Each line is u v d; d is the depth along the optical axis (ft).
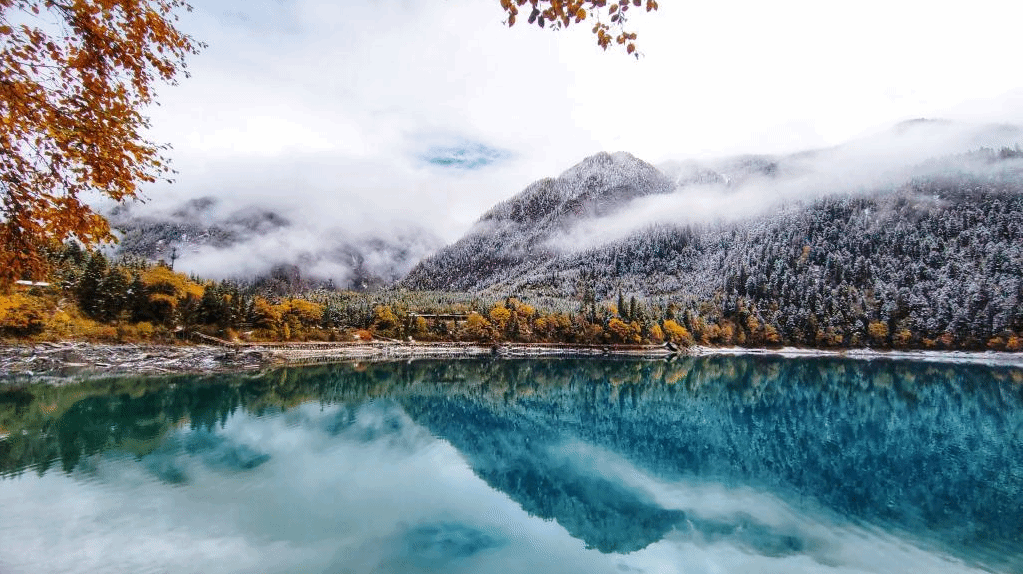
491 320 507.71
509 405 177.47
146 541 58.85
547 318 501.97
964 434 126.31
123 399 151.43
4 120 18.01
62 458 90.07
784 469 93.04
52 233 19.95
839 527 65.10
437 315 532.32
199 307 316.40
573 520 68.85
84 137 19.16
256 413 138.41
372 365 307.78
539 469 94.58
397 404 168.25
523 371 303.48
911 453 105.91
